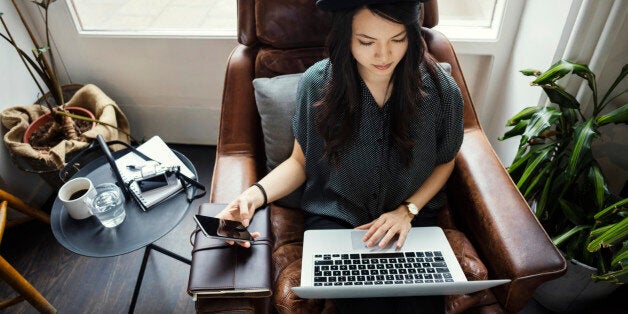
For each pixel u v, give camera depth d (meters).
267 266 0.83
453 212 1.16
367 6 0.73
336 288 0.77
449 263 0.92
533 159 1.17
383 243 0.94
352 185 1.03
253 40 1.18
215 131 1.94
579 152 1.03
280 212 1.16
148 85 1.77
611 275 1.01
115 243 1.00
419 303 0.90
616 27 1.07
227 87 1.19
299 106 1.00
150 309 1.38
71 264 1.52
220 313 0.81
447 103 0.95
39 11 1.56
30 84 1.66
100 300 1.41
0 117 1.50
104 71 1.73
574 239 1.13
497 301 0.95
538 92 1.31
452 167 1.07
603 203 1.15
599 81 1.18
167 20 1.69
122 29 1.63
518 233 0.91
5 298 1.42
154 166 1.15
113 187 1.09
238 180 1.06
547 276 0.85
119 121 1.72
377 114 0.93
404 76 0.86
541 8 1.27
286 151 1.12
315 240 0.97
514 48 1.46
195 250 0.85
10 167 1.57
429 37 1.22
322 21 1.12
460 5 1.61
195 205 1.73
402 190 1.04
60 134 1.55
